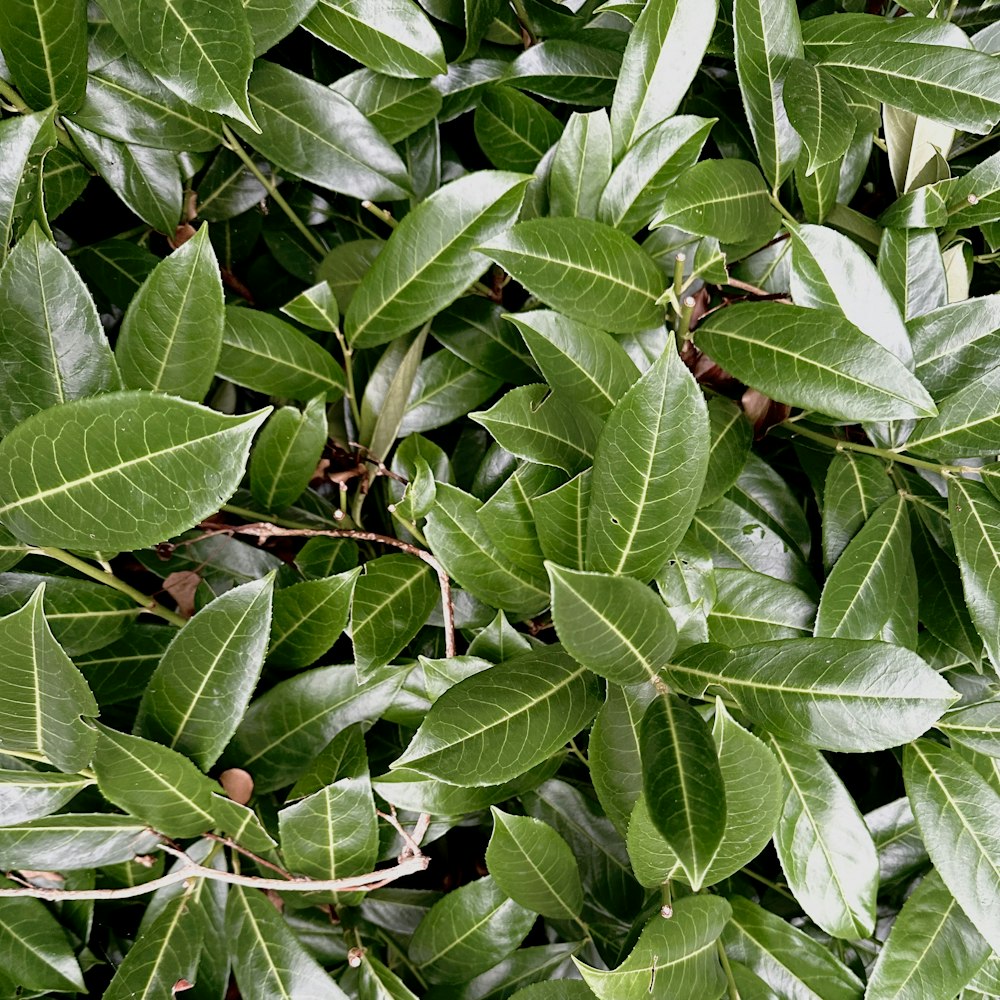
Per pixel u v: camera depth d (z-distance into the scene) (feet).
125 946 3.26
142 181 3.23
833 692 2.95
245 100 2.96
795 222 3.13
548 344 3.05
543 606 3.13
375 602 3.12
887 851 3.29
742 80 3.15
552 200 3.23
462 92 3.36
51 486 2.85
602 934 3.26
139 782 2.98
